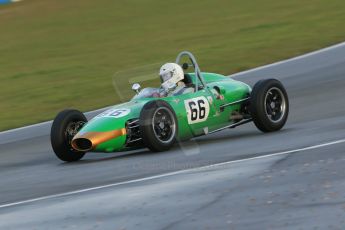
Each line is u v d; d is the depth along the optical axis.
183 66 41.12
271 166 30.42
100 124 37.53
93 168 36.38
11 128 57.56
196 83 40.50
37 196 31.06
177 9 121.19
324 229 21.12
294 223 22.00
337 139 35.22
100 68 82.12
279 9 106.50
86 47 98.69
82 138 37.41
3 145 50.72
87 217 25.70
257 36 87.06
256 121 41.12
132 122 37.81
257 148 35.88
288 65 68.50
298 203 24.09
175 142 38.31
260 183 27.50
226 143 39.09
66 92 70.50
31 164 41.41
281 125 41.72
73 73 81.12
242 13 108.19
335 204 23.47
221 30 96.38
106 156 40.31
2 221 26.88
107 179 32.62
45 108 64.25
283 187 26.44
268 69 68.31
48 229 24.80
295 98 53.78
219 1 123.06
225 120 41.62
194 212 24.56
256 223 22.47
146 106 37.38
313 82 58.78
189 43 89.94
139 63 81.69
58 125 39.41
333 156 30.80
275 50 76.81
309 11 100.44
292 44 78.56
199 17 110.44
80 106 63.12
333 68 63.06
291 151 33.44
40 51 100.44
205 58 78.19
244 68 70.81
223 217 23.55
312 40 79.19
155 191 28.39
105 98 65.25
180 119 38.66
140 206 26.28
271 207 24.02
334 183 26.06
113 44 97.81
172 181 29.91
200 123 39.94
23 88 76.00
